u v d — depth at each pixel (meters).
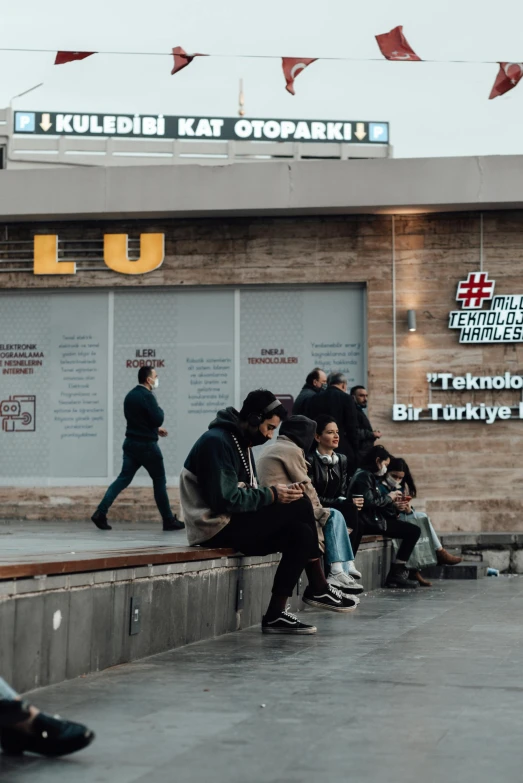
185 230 16.67
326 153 43.25
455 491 16.17
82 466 16.83
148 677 5.47
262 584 8.25
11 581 4.83
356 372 16.59
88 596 5.54
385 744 3.91
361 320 16.59
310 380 13.28
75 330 16.91
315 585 8.54
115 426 16.80
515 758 3.71
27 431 16.94
